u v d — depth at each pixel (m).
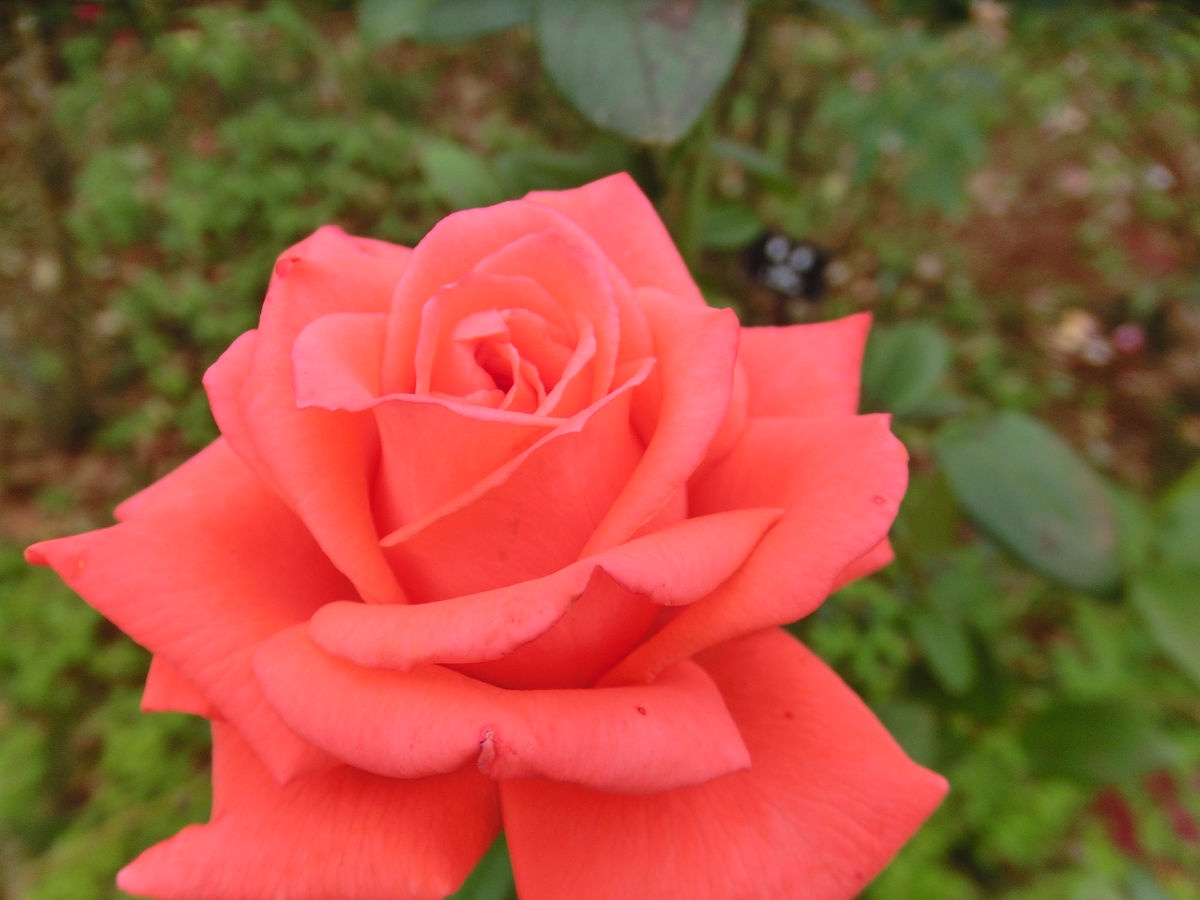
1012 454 0.20
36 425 0.46
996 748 0.30
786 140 0.50
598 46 0.16
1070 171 0.60
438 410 0.10
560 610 0.09
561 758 0.09
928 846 0.29
